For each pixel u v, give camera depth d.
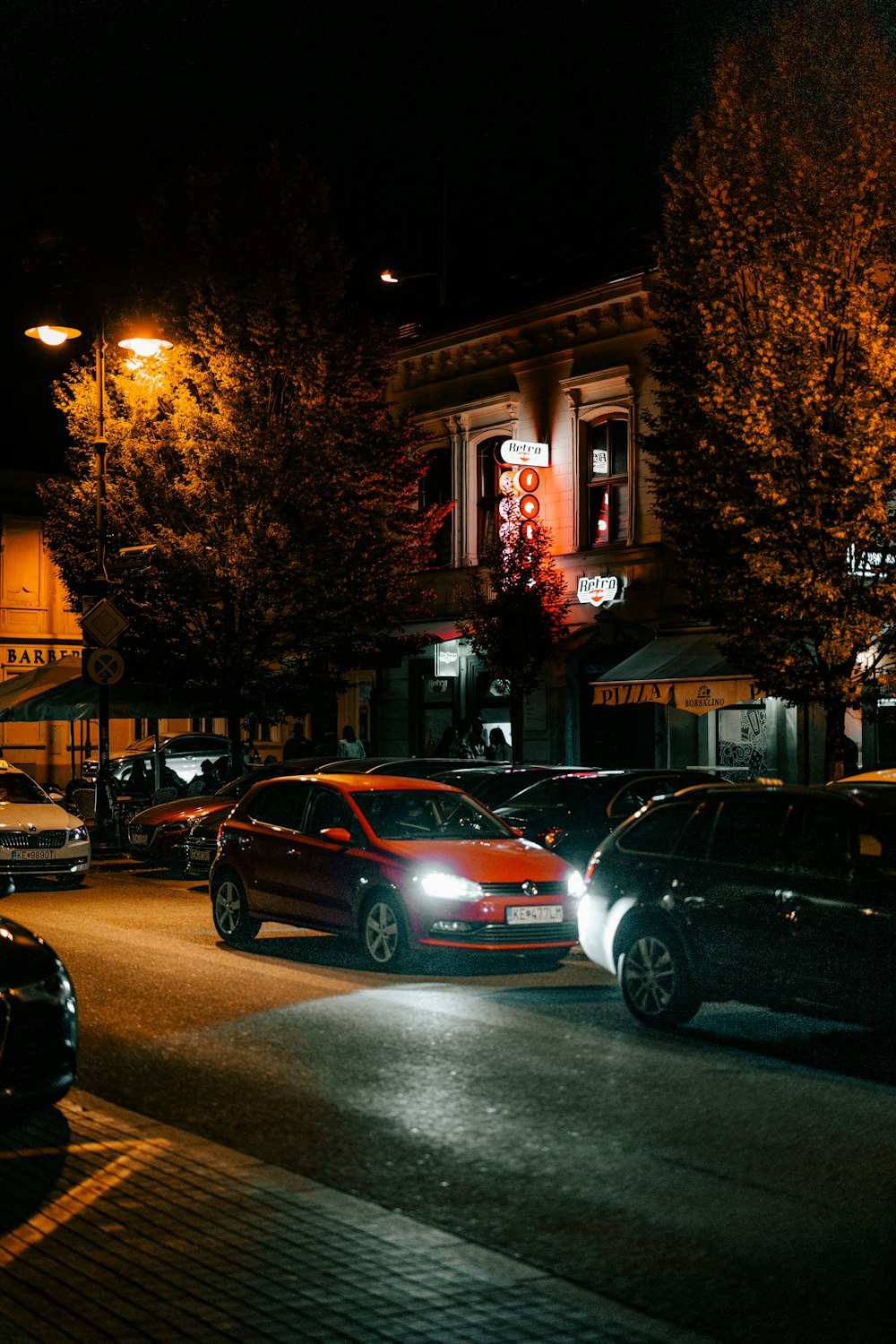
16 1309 4.66
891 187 18.52
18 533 43.19
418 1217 5.77
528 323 29.20
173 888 19.53
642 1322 4.63
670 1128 7.16
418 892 11.89
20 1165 6.35
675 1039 9.40
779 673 18.98
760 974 8.99
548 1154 6.69
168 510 26.16
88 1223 5.54
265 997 10.84
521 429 29.50
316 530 26.64
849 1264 5.26
